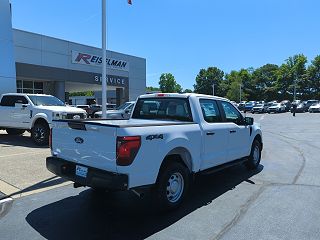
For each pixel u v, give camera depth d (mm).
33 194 6484
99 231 4730
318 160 10117
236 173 8266
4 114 13688
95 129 4957
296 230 4715
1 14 19281
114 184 4641
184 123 5898
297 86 80312
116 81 34094
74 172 5305
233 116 7688
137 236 4562
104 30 11875
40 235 4605
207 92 111375
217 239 4449
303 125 24859
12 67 19938
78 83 30234
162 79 125562
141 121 6633
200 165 6191
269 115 44062
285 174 8156
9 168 8438
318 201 5980
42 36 25703
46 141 12438
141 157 4836
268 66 96938
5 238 4520
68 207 5750
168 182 5426
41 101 13672
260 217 5215
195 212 5469
